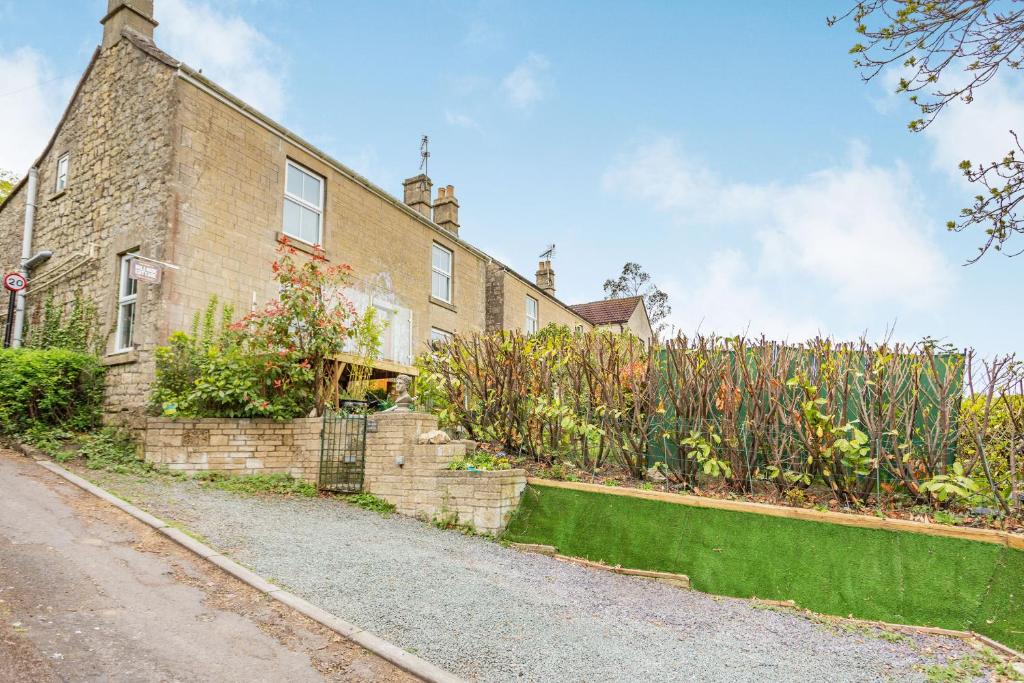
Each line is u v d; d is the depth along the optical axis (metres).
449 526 7.62
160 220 10.02
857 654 4.46
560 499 7.45
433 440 8.10
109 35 11.88
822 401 6.73
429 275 16.16
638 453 7.89
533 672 3.91
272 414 9.45
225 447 9.02
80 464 8.47
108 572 4.90
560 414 8.30
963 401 6.72
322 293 10.67
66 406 9.96
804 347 7.32
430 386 9.92
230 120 11.12
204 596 4.70
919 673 4.15
